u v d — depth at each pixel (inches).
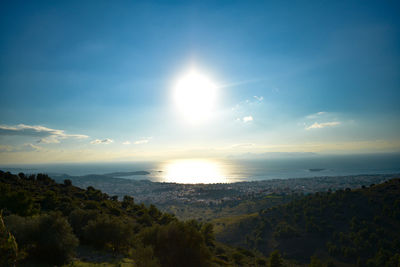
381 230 2556.6
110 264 662.5
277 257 1867.6
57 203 1409.9
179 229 767.7
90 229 822.5
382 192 3348.9
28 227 565.9
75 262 623.8
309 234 3004.4
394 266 1950.1
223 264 1299.2
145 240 748.0
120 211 1884.8
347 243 2623.0
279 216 3789.4
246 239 3427.7
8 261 395.2
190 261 732.0
